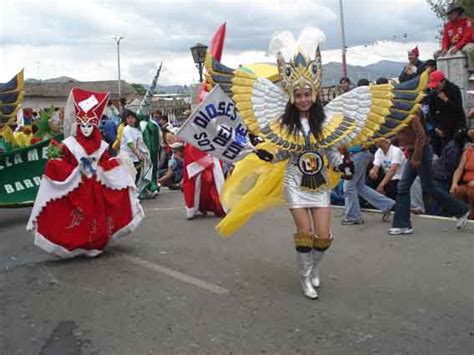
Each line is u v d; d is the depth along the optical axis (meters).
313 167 5.09
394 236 7.46
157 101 27.92
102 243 6.83
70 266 6.56
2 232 8.62
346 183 8.24
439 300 5.14
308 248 5.21
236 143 7.39
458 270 5.95
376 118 5.28
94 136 6.73
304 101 5.05
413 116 5.30
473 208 8.22
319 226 5.22
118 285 5.83
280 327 4.66
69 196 6.59
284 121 5.12
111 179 6.82
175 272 6.23
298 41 5.16
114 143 11.38
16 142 10.08
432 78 9.45
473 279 5.66
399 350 4.18
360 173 8.21
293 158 5.19
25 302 5.43
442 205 7.61
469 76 12.04
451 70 12.10
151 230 8.42
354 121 5.27
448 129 9.42
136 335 4.60
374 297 5.27
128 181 6.98
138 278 6.04
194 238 7.80
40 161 9.44
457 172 8.32
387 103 5.29
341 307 5.05
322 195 5.20
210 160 9.05
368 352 4.16
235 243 7.44
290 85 5.05
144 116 11.73
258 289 5.59
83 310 5.18
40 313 5.14
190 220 9.09
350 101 5.35
